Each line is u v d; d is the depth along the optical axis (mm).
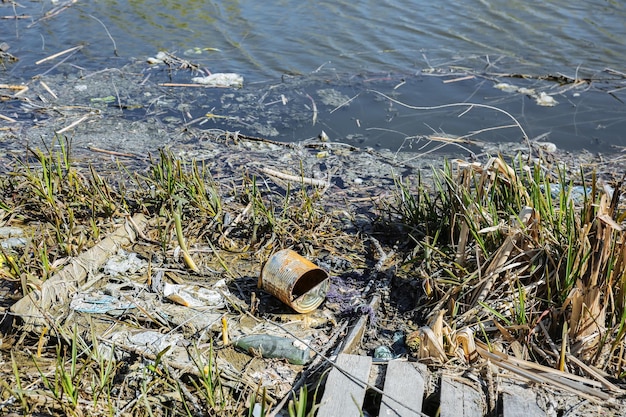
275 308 3096
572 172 4113
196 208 3613
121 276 3189
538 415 2574
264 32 6230
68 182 3748
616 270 2867
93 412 2621
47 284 3053
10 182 3758
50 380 2732
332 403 2596
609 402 2635
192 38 6129
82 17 6602
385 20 6465
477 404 2623
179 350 2857
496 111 4879
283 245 3408
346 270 3322
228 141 4457
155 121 4695
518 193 3262
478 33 6148
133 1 7004
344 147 4434
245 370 2791
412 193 3936
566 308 2861
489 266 3002
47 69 5508
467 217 3107
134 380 2748
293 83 5320
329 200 3865
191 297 3104
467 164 3350
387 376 2691
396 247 3424
